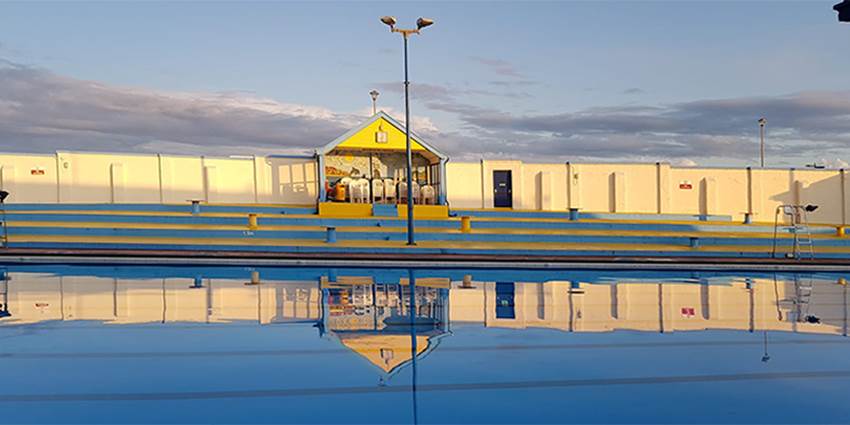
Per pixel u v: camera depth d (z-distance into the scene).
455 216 28.05
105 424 4.33
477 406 4.86
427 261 18.98
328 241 22.41
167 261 17.48
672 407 4.90
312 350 6.71
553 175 31.55
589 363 6.28
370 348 6.84
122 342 7.03
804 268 19.42
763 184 33.16
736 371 6.04
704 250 24.30
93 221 23.61
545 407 4.86
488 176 30.95
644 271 18.00
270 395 5.05
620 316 9.30
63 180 27.14
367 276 15.16
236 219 24.56
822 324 8.78
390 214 27.38
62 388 5.18
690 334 7.91
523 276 15.77
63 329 7.75
